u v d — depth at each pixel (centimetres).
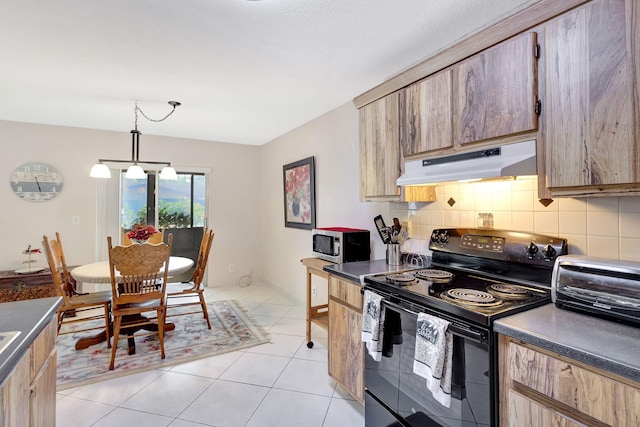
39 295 339
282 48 199
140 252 247
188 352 266
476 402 115
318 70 231
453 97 160
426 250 216
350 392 192
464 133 154
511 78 134
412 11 163
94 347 274
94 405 196
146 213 440
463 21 172
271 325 327
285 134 427
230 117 350
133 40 189
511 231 164
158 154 443
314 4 156
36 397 117
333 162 322
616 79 104
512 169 129
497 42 140
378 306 158
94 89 266
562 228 146
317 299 342
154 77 243
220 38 187
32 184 375
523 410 102
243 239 505
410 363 143
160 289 299
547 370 96
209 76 241
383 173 206
